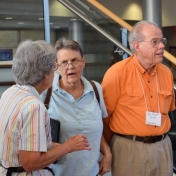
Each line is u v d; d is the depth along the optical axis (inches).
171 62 102.7
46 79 58.2
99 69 165.0
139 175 79.5
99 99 76.7
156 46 77.0
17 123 53.4
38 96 57.4
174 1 294.4
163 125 81.1
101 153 81.8
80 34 170.6
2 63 161.2
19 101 54.6
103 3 286.4
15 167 55.0
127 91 79.4
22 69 56.3
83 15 159.0
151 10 194.2
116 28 141.9
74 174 72.1
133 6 306.5
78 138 61.1
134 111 79.0
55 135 70.0
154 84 80.8
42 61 56.2
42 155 54.8
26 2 185.2
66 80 72.8
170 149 83.4
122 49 130.9
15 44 185.5
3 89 154.2
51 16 177.2
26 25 186.2
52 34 178.2
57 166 72.1
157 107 80.0
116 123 81.7
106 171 79.2
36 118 53.2
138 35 78.5
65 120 71.3
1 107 56.7
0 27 186.7
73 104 72.8
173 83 87.4
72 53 71.6
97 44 163.8
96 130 73.0
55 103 72.8
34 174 55.9
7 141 54.4
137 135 79.1
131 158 79.5
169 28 306.0
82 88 76.0
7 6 188.7
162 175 81.4
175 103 92.3
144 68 80.1
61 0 167.6
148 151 78.8
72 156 71.2
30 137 52.7
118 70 80.2
